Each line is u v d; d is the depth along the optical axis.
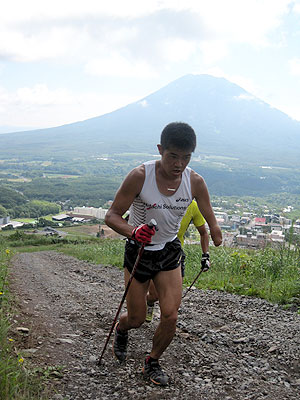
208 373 3.45
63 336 4.25
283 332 4.60
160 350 3.21
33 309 5.47
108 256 16.00
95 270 11.68
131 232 3.03
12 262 14.68
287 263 8.16
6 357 3.15
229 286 7.29
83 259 16.22
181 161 2.94
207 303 6.18
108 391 3.03
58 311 5.51
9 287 7.18
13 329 4.15
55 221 133.50
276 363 3.74
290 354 3.91
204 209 3.36
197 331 4.64
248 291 6.82
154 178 3.08
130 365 3.57
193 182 3.21
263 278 7.68
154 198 3.09
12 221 136.00
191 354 3.87
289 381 3.34
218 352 4.00
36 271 11.68
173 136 2.88
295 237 8.98
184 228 4.59
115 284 8.75
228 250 11.45
